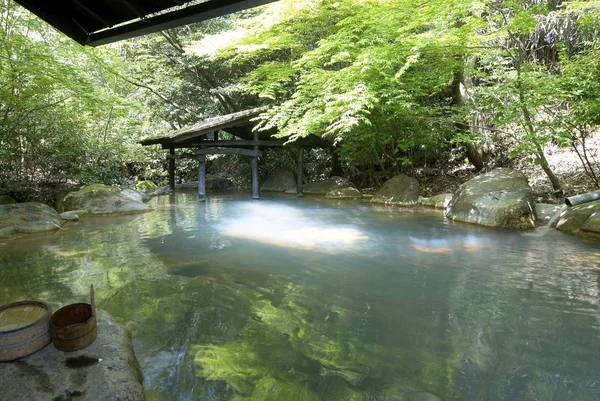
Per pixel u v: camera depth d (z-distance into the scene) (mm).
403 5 7645
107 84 12180
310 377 2203
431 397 2016
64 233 6359
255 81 11344
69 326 2117
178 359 2406
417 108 8242
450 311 3098
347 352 2479
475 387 2104
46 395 1788
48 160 10273
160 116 15188
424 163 10820
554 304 3211
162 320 2973
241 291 3580
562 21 8336
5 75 7875
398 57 7379
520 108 6832
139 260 4668
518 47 7316
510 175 7090
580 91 5785
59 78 7684
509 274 3982
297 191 11328
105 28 3270
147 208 8773
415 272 4098
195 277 3996
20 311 2359
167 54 13922
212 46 10422
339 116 8109
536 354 2439
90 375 1945
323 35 10906
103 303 3328
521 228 6109
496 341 2607
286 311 3125
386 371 2258
